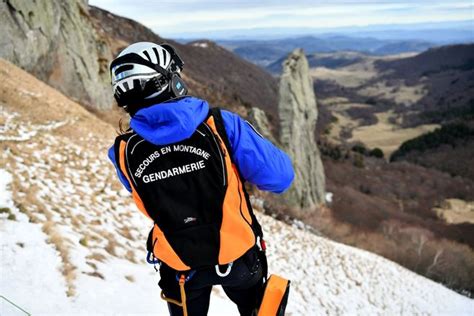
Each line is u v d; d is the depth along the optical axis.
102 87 43.12
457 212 94.44
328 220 53.72
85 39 41.44
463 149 156.75
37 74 34.72
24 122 18.23
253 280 2.40
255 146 2.22
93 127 25.38
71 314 4.25
